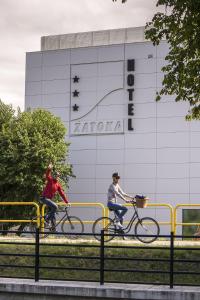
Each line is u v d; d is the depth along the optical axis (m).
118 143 52.75
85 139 53.91
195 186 50.28
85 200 53.41
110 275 22.97
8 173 47.66
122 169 52.44
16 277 21.09
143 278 22.61
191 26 24.64
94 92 54.03
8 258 24.52
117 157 52.69
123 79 53.06
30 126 49.16
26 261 24.31
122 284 19.94
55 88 55.50
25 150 47.59
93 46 54.34
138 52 52.69
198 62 25.72
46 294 19.72
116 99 53.22
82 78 54.59
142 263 23.16
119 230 26.47
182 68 25.95
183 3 25.00
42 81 56.00
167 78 26.45
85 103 54.28
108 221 26.75
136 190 51.81
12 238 28.62
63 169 49.34
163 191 51.00
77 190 53.66
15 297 20.06
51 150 48.28
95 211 52.91
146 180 51.62
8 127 49.47
